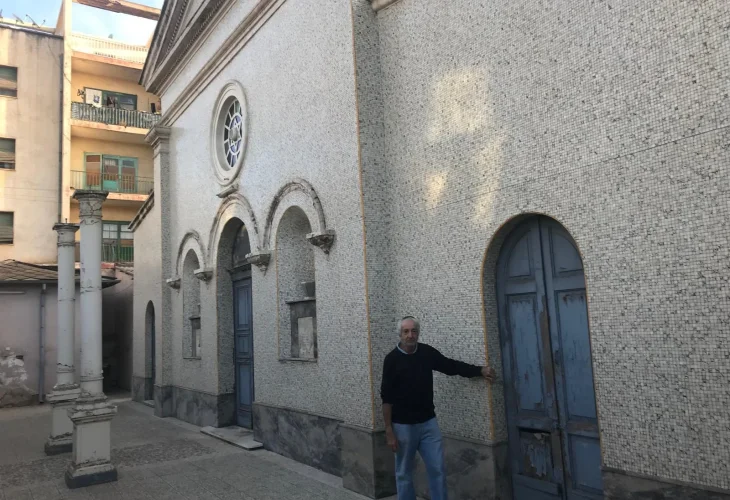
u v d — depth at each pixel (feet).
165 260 44.98
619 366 14.01
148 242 50.72
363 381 21.45
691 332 12.69
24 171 72.08
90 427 24.44
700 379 12.51
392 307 21.67
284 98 28.40
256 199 31.09
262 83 30.91
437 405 19.67
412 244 20.89
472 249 18.49
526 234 17.49
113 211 79.77
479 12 18.58
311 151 25.67
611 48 14.61
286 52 28.35
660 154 13.44
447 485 18.90
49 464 28.55
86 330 25.25
